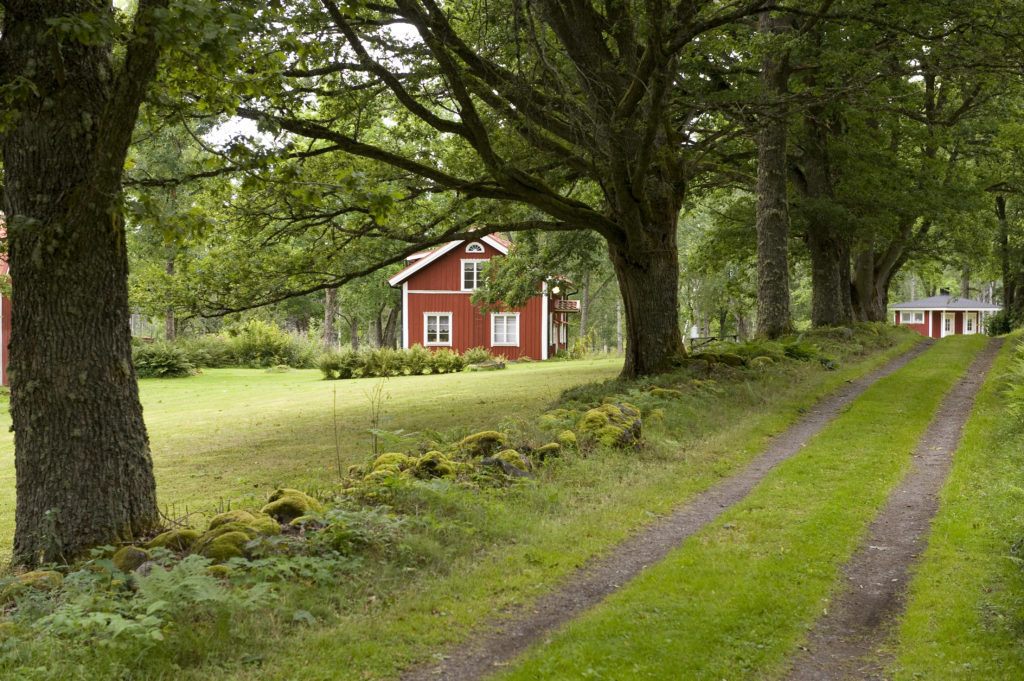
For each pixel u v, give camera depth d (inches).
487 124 633.6
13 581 228.1
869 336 973.2
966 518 301.3
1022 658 188.2
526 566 264.7
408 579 247.6
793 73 866.8
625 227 617.6
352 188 305.7
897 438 456.1
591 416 450.9
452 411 746.8
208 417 828.6
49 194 274.1
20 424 281.3
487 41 538.6
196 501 419.2
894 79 847.1
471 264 1648.6
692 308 2420.0
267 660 189.6
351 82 554.3
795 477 378.6
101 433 283.6
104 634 184.4
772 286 852.6
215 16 240.7
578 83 612.7
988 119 979.9
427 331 1654.8
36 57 270.7
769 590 236.7
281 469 506.3
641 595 235.5
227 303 639.1
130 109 251.4
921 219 1384.1
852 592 240.7
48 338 277.3
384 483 311.1
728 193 1238.9
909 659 193.3
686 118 680.4
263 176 327.3
